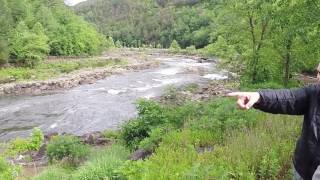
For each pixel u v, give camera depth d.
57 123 27.81
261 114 10.87
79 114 30.33
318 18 12.66
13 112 32.03
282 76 25.52
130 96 37.66
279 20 14.71
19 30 61.62
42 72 55.12
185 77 51.00
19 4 73.94
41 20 77.31
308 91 2.71
